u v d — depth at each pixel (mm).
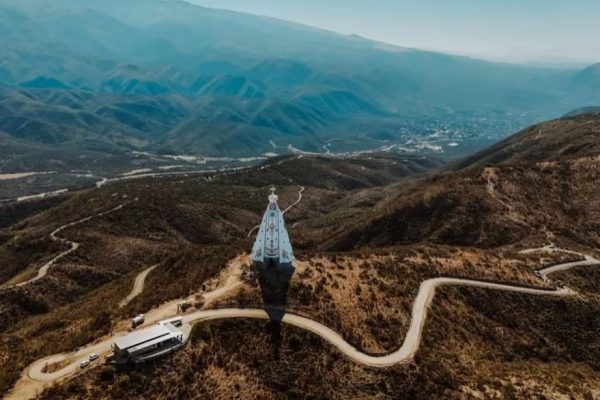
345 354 73688
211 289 85125
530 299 97375
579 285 105000
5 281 156250
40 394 59250
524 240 131125
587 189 157750
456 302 93625
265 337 73938
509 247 127312
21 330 105625
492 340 88062
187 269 107500
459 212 151125
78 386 60531
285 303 80688
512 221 142125
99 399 59469
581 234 138250
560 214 149000
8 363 69438
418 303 90000
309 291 83750
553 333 92188
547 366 84250
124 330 73438
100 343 70312
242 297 81062
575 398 73250
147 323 74750
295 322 77125
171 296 85125
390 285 92438
